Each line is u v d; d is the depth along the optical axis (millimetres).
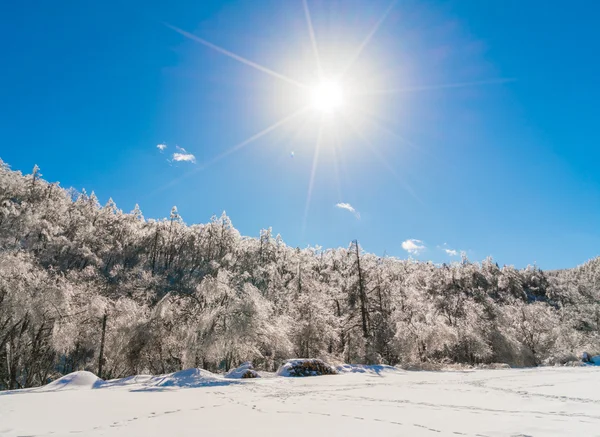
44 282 25469
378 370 18859
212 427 5254
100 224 96250
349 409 6766
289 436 4582
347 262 60312
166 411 6812
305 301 32031
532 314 44812
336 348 34438
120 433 4902
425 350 29391
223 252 95750
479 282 89688
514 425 4941
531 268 135375
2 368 25328
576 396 7875
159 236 94750
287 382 13062
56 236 71688
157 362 28547
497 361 35844
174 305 28953
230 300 26250
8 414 6473
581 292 93562
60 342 25844
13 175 90250
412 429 4855
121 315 27938
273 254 96312
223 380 13102
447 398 8086
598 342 46312
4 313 23141
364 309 32281
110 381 14578
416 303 34875
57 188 100250
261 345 26953
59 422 5719
